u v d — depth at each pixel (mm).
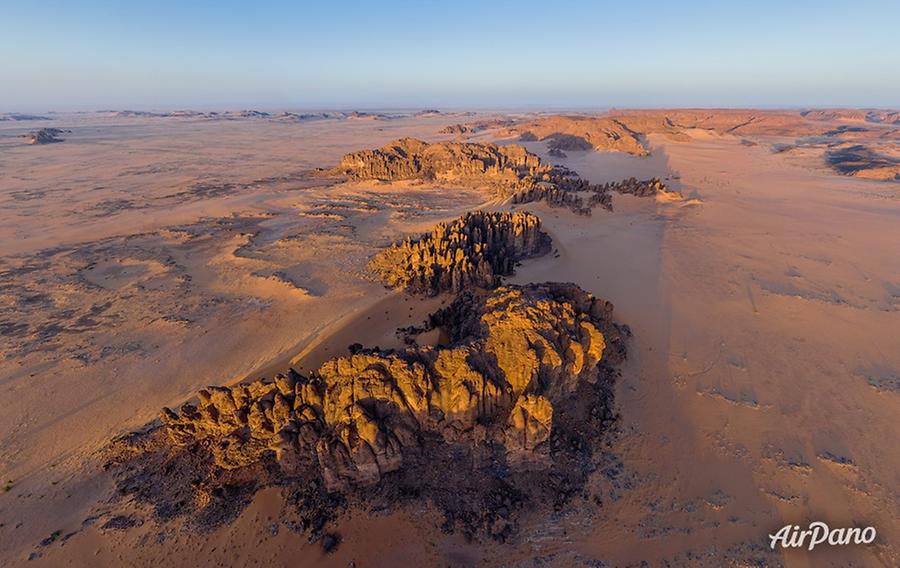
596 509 31094
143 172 187625
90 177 176250
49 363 51688
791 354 50594
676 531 30016
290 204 129750
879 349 52000
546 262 73625
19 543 30141
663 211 108312
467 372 32469
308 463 32562
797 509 31891
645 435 37688
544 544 28938
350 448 30438
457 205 125062
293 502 30953
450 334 47188
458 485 31500
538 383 34656
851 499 32812
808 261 78688
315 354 48281
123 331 58500
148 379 48406
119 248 92125
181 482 33406
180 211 122188
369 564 27766
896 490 33562
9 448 39312
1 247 93438
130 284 73688
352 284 69938
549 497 31453
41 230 105688
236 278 75062
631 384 43844
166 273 78125
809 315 59469
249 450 33094
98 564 28422
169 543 29312
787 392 44188
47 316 62938
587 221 97000
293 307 62969
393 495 30891
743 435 38531
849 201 124688
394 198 134875
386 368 32594
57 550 29375
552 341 36812
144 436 38094
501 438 32469
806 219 106000
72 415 43219
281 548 28641
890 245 87812
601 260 75438
